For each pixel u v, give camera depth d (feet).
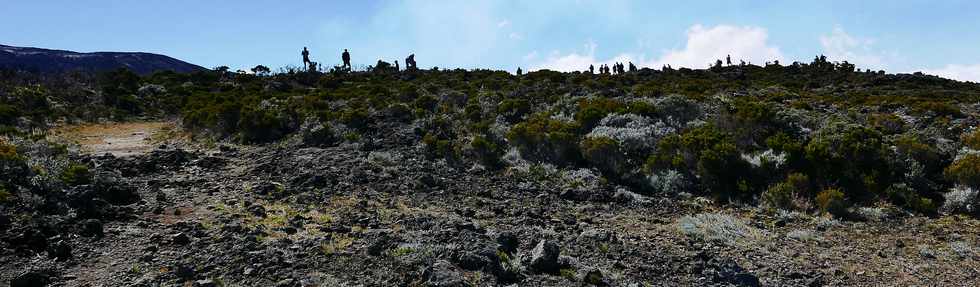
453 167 49.49
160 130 74.23
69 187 32.83
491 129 61.31
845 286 26.43
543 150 53.06
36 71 150.92
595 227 33.88
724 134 52.29
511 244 27.91
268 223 29.66
